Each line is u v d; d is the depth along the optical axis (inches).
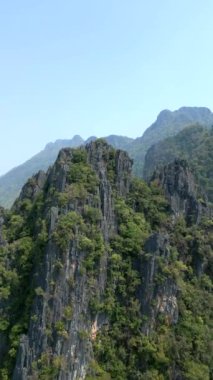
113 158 4158.5
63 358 3139.8
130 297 3590.1
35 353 3147.1
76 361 3198.8
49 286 3250.5
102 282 3499.0
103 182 3786.9
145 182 4525.1
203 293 3934.5
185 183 4448.8
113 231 3779.5
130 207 4082.2
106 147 4175.7
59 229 3361.2
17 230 4042.8
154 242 3686.0
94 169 3927.2
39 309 3216.0
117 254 3646.7
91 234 3486.7
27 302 3368.6
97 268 3467.0
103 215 3695.9
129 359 3442.4
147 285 3587.6
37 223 3715.6
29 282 3553.2
